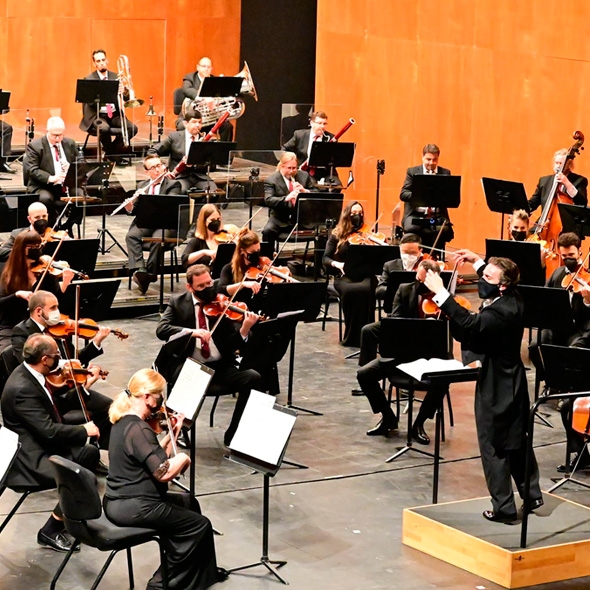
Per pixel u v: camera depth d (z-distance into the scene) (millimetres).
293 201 23578
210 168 27125
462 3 26891
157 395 12297
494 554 12836
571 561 13016
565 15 24703
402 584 12789
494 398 13477
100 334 15805
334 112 29797
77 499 11617
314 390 18922
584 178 22234
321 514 14445
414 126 28391
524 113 25844
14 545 13391
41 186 24203
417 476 15711
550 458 16438
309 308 17656
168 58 33281
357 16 29688
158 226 21875
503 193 22453
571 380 14758
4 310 17328
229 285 18609
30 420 13234
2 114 26750
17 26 30094
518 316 13398
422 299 17406
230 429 16281
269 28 32875
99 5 31969
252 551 13438
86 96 26547
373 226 25438
